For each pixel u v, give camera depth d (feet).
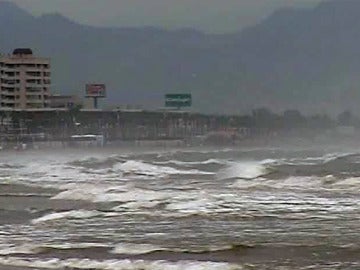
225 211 386.11
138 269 233.96
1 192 602.85
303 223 335.88
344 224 328.49
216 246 272.72
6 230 341.62
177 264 238.48
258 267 230.07
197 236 301.43
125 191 522.88
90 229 333.42
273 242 280.10
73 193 529.45
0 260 255.91
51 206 466.29
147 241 290.56
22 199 532.73
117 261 246.68
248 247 269.23
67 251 271.69
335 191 510.99
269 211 384.06
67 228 340.39
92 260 250.37
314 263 234.99
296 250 260.83
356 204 412.98
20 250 276.41
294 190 525.34
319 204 415.03
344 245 267.80
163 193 497.05
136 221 358.84
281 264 234.58
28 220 388.78
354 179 598.75
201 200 441.68
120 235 310.04
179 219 361.92
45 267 241.35
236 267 230.89
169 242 286.05
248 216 365.40
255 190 529.45
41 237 311.68
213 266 233.35
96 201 475.72
